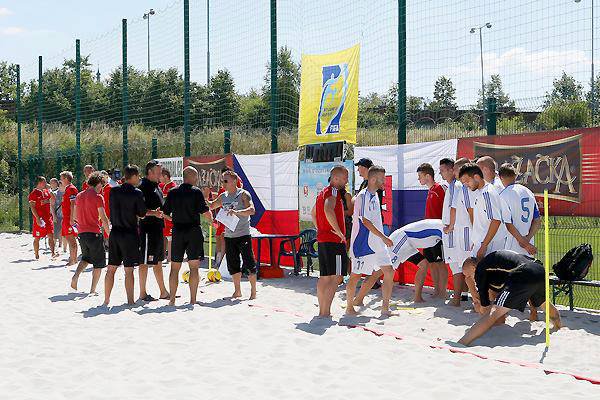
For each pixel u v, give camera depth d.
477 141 9.05
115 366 5.93
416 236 8.55
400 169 10.05
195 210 8.88
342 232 7.93
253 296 9.34
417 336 7.04
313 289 10.21
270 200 12.51
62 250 15.94
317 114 11.44
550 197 8.25
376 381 5.36
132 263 8.91
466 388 5.09
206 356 6.19
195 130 20.58
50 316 8.16
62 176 13.16
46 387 5.36
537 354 6.18
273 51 12.42
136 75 22.06
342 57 10.95
